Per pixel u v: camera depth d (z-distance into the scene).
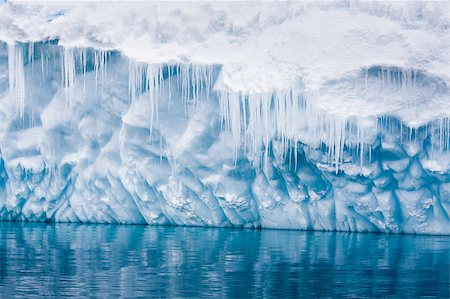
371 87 27.33
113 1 33.16
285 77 28.61
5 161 34.97
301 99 28.36
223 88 29.70
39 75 33.84
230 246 25.23
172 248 24.69
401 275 19.12
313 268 20.30
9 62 33.56
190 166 30.83
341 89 27.61
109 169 32.94
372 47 28.00
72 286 17.42
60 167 34.12
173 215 32.69
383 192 28.06
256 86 29.12
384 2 28.97
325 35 28.86
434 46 27.52
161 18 31.95
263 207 30.89
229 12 31.42
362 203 28.39
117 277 18.72
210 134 30.44
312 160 28.28
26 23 33.69
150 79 30.62
